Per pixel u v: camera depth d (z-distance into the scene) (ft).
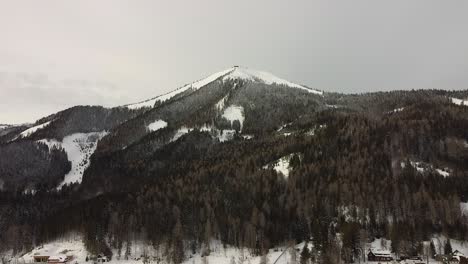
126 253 628.69
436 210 628.28
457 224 604.49
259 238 603.67
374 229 617.62
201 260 579.89
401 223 601.21
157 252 634.02
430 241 574.15
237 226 631.97
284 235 620.49
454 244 583.58
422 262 530.68
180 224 641.81
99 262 614.75
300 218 635.66
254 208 639.76
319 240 551.18
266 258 538.47
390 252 563.89
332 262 503.61
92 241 643.86
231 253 607.37
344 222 597.93
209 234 622.95
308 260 529.86
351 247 539.70
